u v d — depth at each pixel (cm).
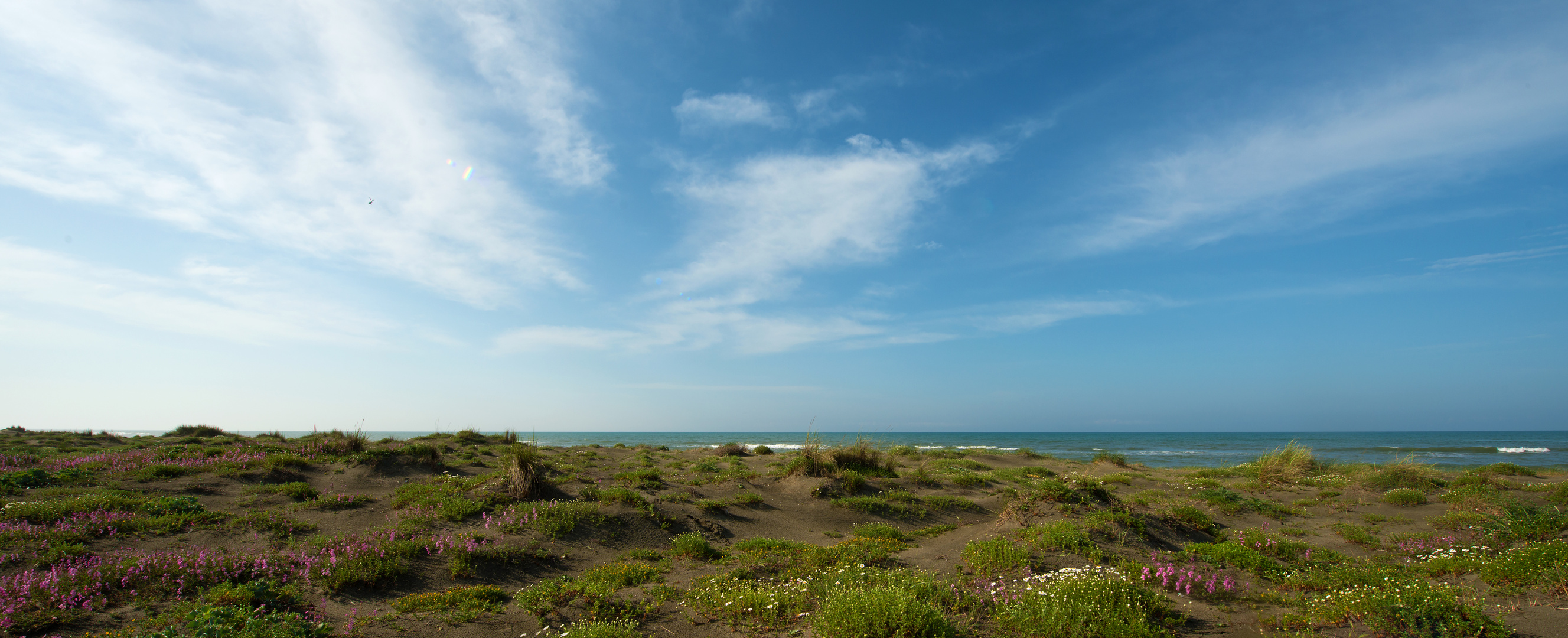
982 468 2362
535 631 697
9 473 1297
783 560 985
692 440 9912
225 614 622
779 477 1814
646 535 1156
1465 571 816
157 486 1306
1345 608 670
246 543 959
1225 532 1173
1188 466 3656
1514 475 2120
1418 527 1223
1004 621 673
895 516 1420
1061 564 874
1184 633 662
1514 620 604
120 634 616
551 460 2136
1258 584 831
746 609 746
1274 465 1956
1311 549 1012
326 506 1221
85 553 834
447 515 1141
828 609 657
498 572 916
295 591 766
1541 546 764
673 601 798
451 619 719
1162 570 827
